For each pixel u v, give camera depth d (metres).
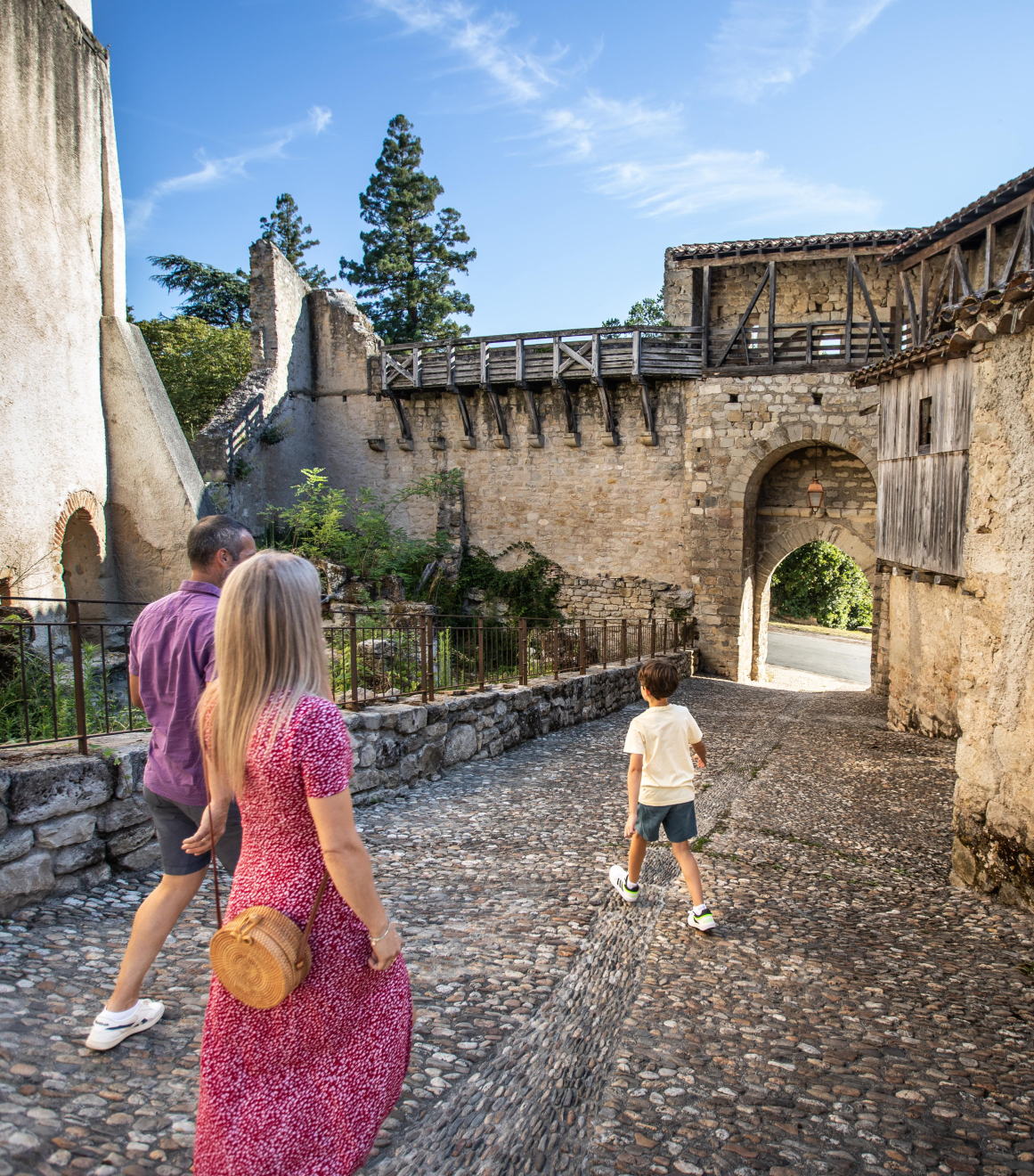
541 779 6.80
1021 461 4.16
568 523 18.92
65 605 10.46
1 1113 1.94
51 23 9.88
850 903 4.27
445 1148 2.06
